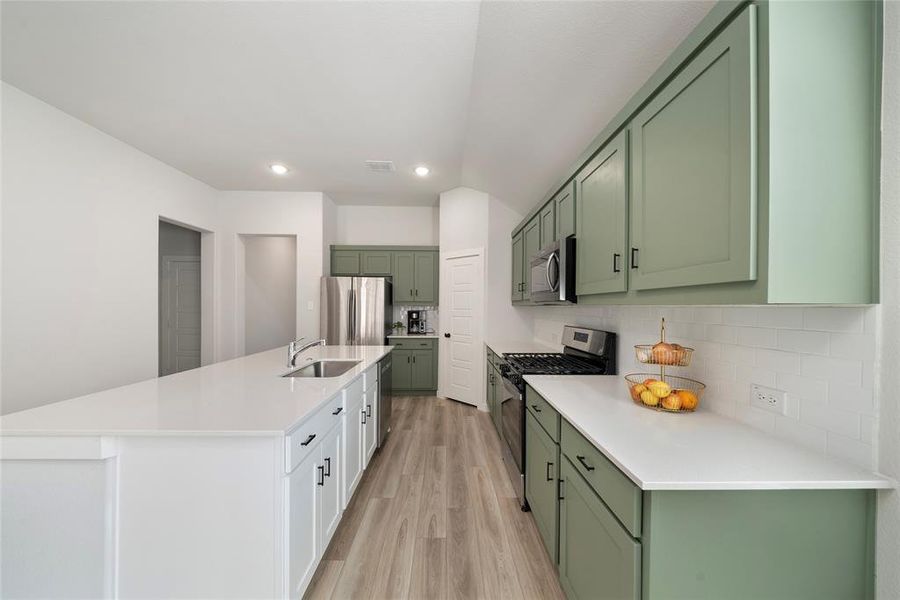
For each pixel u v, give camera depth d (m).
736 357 1.35
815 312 1.06
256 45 1.90
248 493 1.23
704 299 1.02
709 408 1.48
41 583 1.21
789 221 0.82
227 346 4.48
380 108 2.55
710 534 0.92
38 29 1.78
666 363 1.48
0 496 1.20
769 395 1.21
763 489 0.89
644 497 0.94
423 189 4.54
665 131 1.18
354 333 4.46
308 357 2.82
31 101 2.38
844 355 0.98
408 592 1.55
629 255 1.42
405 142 3.13
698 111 1.02
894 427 0.88
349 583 1.59
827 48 0.84
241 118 2.69
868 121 0.85
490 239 4.29
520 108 2.29
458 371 4.55
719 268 0.94
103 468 1.21
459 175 4.02
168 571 1.23
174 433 1.19
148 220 3.36
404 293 5.07
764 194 0.82
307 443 1.41
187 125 2.80
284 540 1.24
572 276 2.06
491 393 3.70
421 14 1.69
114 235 3.00
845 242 0.85
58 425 1.22
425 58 2.01
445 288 4.71
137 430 1.19
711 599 0.92
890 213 0.85
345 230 5.38
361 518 2.07
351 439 2.10
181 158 3.46
